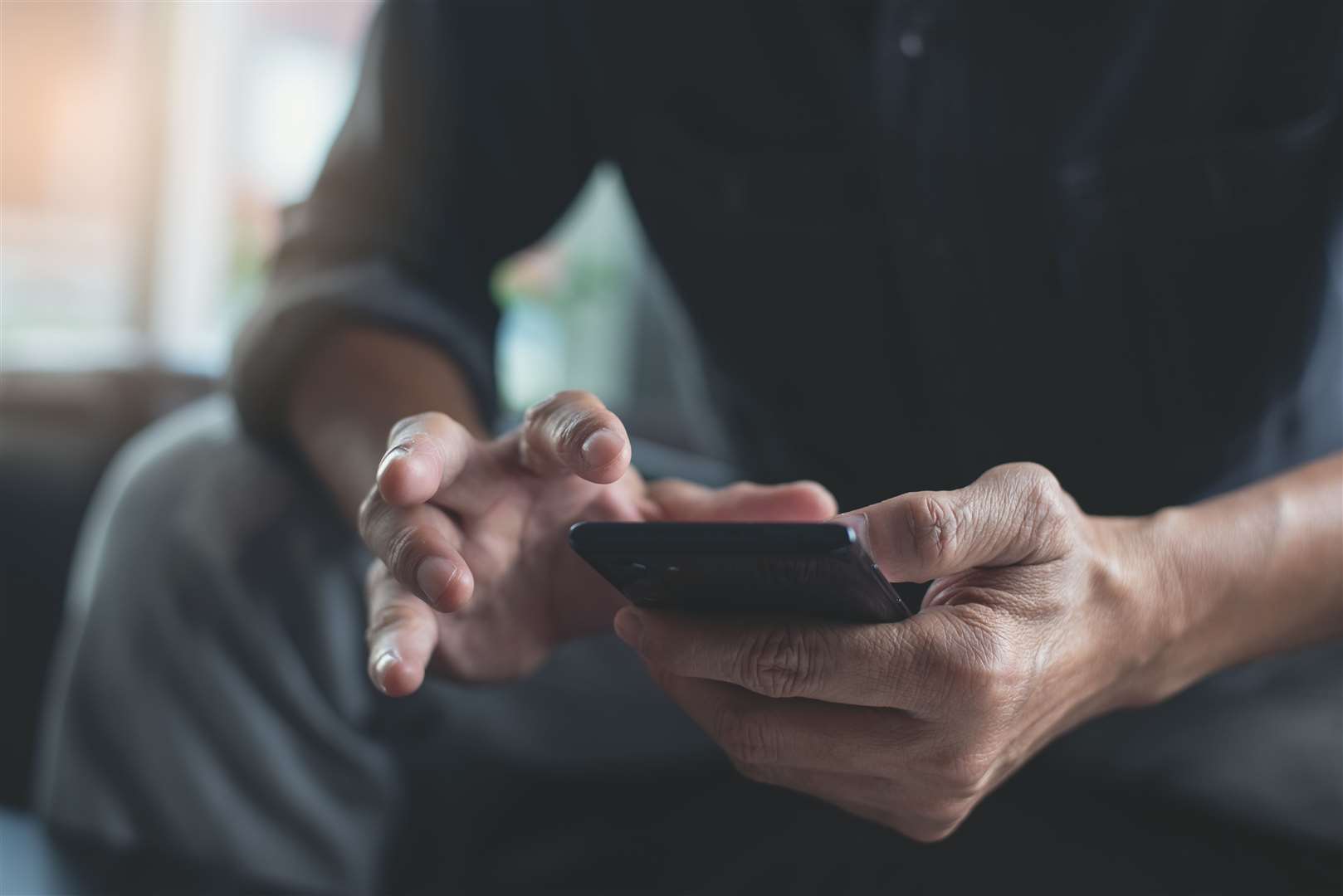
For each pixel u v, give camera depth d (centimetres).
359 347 94
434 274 105
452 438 64
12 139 281
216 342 281
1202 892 87
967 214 94
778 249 102
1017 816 93
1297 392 97
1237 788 91
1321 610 71
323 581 92
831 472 109
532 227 120
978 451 101
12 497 129
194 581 91
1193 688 93
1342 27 89
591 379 241
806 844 92
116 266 284
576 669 100
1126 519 67
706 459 141
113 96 283
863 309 101
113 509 98
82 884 83
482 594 69
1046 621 56
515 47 110
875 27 96
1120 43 89
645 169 107
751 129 102
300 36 295
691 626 54
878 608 50
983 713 53
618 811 100
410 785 97
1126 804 95
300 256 105
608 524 48
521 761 100
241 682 91
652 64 104
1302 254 93
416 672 60
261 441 97
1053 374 98
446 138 108
